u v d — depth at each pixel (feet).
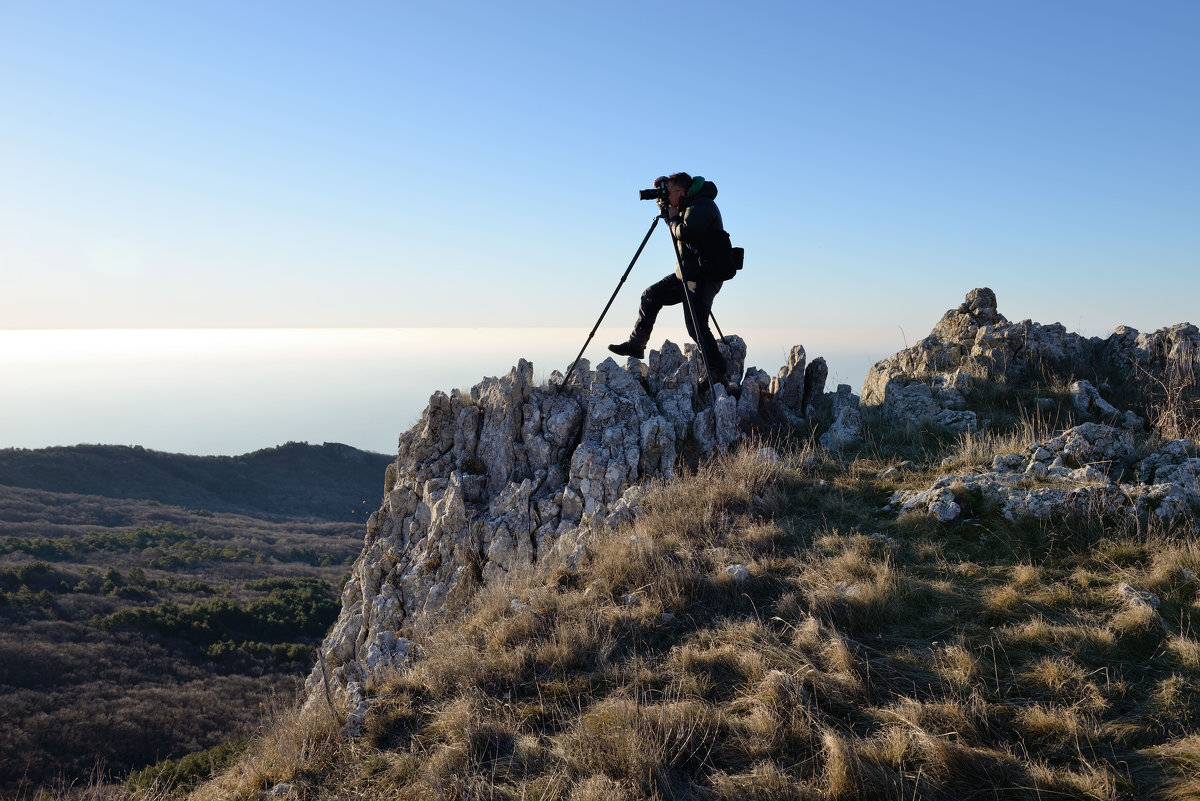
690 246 30.30
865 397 39.27
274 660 166.40
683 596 18.34
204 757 22.11
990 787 11.00
